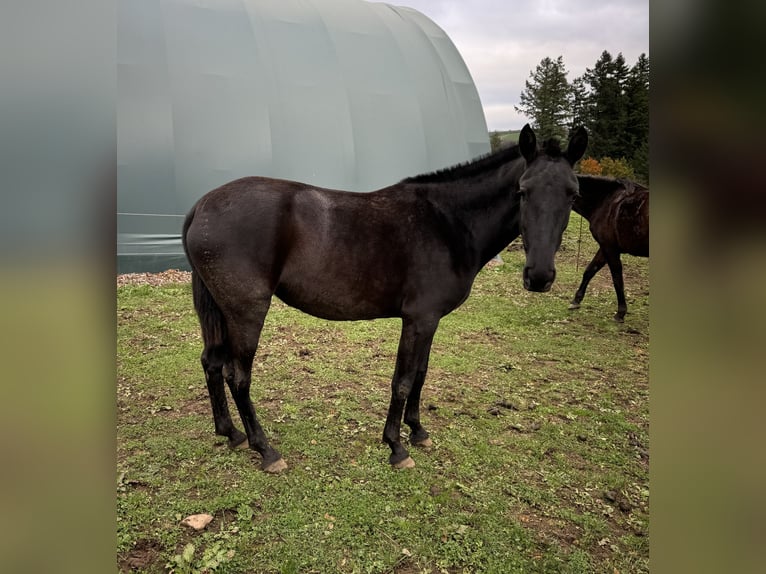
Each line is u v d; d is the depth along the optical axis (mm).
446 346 5520
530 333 6086
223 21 8602
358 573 2248
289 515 2590
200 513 2559
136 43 7691
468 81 11172
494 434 3633
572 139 2961
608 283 8875
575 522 2707
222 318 3072
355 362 4859
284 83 8734
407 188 3217
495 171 3170
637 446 3561
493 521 2654
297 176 8625
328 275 2953
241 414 3049
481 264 3324
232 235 2789
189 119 7859
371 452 3266
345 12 10188
